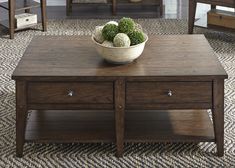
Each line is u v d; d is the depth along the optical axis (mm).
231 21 4191
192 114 2875
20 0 4574
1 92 3342
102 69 2539
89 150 2699
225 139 2793
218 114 2549
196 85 2500
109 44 2531
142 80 2477
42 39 2996
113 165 2564
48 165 2568
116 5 5113
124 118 2746
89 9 5195
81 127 2748
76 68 2551
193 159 2611
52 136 2658
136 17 4914
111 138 2637
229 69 3674
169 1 5430
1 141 2781
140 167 2543
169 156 2641
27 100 2529
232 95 3297
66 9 5059
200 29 4602
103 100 2533
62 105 2539
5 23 4523
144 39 2607
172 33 4434
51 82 2498
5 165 2568
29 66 2576
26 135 2664
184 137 2637
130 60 2594
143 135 2658
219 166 2549
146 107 2539
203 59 2662
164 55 2727
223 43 4219
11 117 3035
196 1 4266
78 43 2930
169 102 2531
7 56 3934
